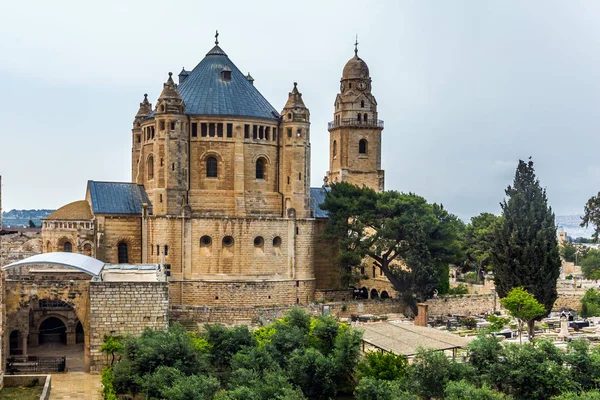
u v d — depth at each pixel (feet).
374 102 467.52
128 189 366.02
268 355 220.64
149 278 256.73
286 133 362.33
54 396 201.77
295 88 364.38
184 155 343.26
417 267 347.77
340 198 364.17
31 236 625.82
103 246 347.56
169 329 233.76
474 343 224.53
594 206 484.74
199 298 338.13
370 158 465.06
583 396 188.65
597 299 406.00
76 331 286.66
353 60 467.93
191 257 338.54
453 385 195.93
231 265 342.23
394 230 352.28
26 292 233.35
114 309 229.25
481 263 508.53
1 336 206.18
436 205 377.71
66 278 273.33
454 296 374.84
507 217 326.24
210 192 350.43
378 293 397.60
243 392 186.91
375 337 243.19
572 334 315.58
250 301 342.03
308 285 359.25
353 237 360.28
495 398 189.57
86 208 362.94
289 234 354.13
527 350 217.56
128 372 203.00
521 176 333.21
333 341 242.37
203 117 348.18
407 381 208.23
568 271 611.47
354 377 228.22
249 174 356.18
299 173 360.28
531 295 296.51
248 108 359.05
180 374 200.03
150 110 415.64
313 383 218.18
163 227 335.88
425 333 247.29
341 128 463.42
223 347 231.91
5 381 205.77
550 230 321.73
